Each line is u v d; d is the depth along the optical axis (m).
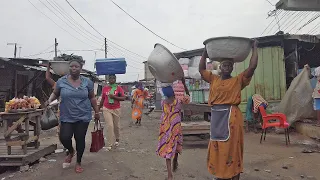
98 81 28.66
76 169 5.13
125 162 5.82
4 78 14.52
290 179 4.67
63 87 5.14
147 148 7.27
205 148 7.06
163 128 4.70
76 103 5.08
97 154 6.52
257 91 10.46
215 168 3.80
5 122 5.36
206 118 8.86
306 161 5.75
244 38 3.65
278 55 10.38
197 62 11.65
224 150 3.71
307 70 9.38
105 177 4.85
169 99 4.74
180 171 5.12
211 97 3.92
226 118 3.76
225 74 3.92
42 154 5.97
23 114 5.41
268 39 10.30
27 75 16.23
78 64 5.20
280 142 7.86
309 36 10.34
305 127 8.72
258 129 9.72
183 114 10.01
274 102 10.36
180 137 4.77
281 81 10.37
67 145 5.23
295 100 9.24
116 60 7.08
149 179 4.75
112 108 7.17
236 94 3.79
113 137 7.09
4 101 14.30
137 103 12.60
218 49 3.69
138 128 11.46
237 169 3.75
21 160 5.25
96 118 5.96
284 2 7.28
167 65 4.50
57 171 5.17
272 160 5.86
